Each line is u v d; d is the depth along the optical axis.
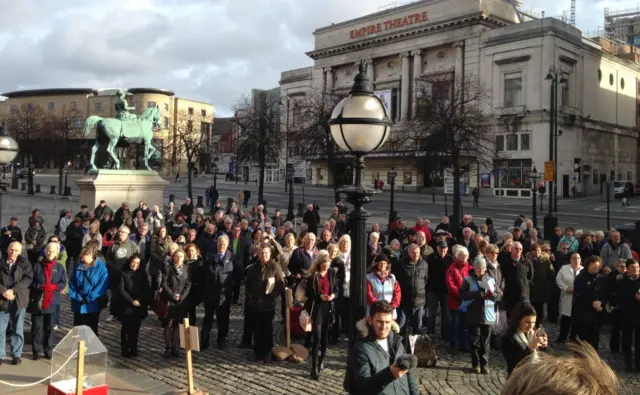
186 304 8.55
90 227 13.27
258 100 87.81
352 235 5.59
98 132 24.31
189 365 5.57
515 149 53.62
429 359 8.23
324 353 7.74
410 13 63.78
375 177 62.66
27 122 72.81
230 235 13.45
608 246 12.69
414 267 9.15
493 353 9.16
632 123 68.00
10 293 7.42
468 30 58.28
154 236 12.54
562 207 43.00
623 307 8.31
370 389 3.99
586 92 57.94
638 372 8.22
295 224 26.89
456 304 9.21
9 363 7.72
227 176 78.56
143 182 24.53
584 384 1.49
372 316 4.42
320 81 74.12
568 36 54.00
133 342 8.48
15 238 13.95
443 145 29.86
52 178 78.31
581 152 56.00
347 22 70.94
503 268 9.43
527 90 53.16
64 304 12.30
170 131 80.75
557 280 9.79
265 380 7.50
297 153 51.91
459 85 42.44
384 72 68.19
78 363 5.07
